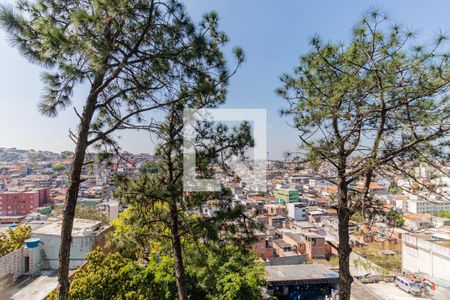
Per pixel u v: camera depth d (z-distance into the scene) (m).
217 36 5.75
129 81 5.35
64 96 4.81
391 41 4.75
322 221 43.50
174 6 4.74
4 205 54.72
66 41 3.88
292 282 17.06
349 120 5.29
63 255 4.38
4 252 12.20
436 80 4.23
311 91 5.80
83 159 4.61
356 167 5.19
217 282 9.66
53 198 61.00
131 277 9.30
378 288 21.08
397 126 4.82
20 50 4.17
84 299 8.45
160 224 7.59
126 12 4.09
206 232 6.18
